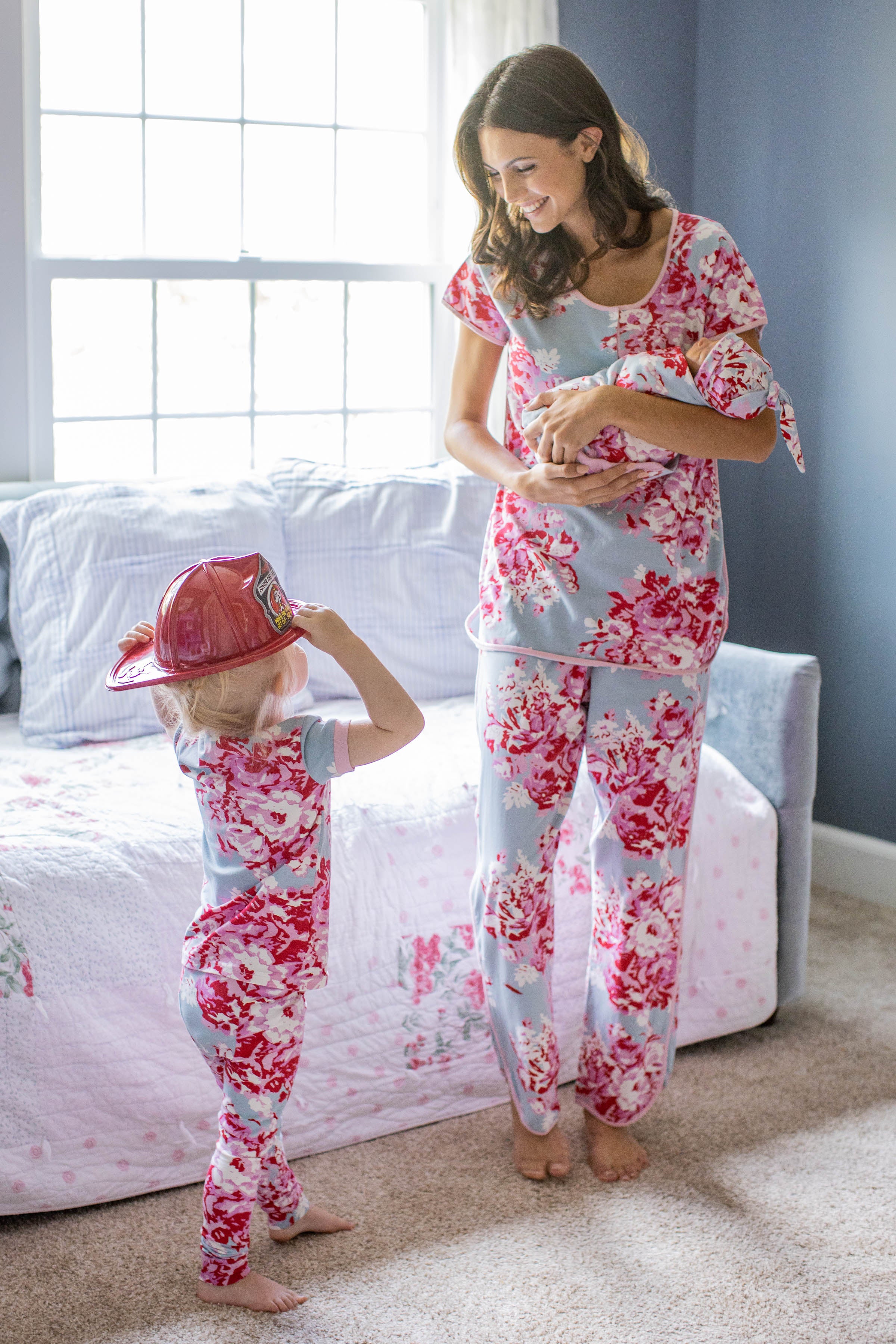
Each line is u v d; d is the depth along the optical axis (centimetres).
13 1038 175
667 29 329
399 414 327
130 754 231
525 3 302
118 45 276
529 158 165
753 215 324
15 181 259
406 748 234
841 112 299
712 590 182
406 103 313
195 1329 160
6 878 178
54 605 242
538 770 185
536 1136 196
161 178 287
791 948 245
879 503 302
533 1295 167
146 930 185
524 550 185
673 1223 184
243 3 288
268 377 307
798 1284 171
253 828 157
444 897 208
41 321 272
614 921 192
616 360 177
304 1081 196
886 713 308
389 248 318
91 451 287
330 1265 174
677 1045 232
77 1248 176
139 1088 183
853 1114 214
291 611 159
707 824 233
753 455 173
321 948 163
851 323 303
